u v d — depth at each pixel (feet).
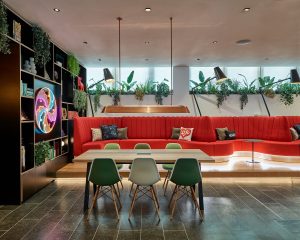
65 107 21.38
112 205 12.84
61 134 18.90
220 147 20.68
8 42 12.20
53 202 13.17
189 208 12.39
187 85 28.35
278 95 28.30
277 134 22.65
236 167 18.71
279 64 27.58
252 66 28.73
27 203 13.01
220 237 9.43
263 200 13.50
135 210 12.15
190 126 23.94
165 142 22.56
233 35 17.33
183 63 26.84
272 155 21.38
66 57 21.22
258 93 28.48
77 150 20.47
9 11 12.87
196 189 15.08
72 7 12.69
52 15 13.66
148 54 22.67
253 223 10.63
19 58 12.52
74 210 12.11
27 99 14.37
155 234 9.70
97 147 20.24
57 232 9.86
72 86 22.03
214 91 28.35
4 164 12.67
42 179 15.40
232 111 28.60
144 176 11.16
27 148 14.33
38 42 14.82
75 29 15.88
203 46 20.07
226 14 13.71
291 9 13.12
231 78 29.63
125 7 12.76
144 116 25.98
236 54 22.81
